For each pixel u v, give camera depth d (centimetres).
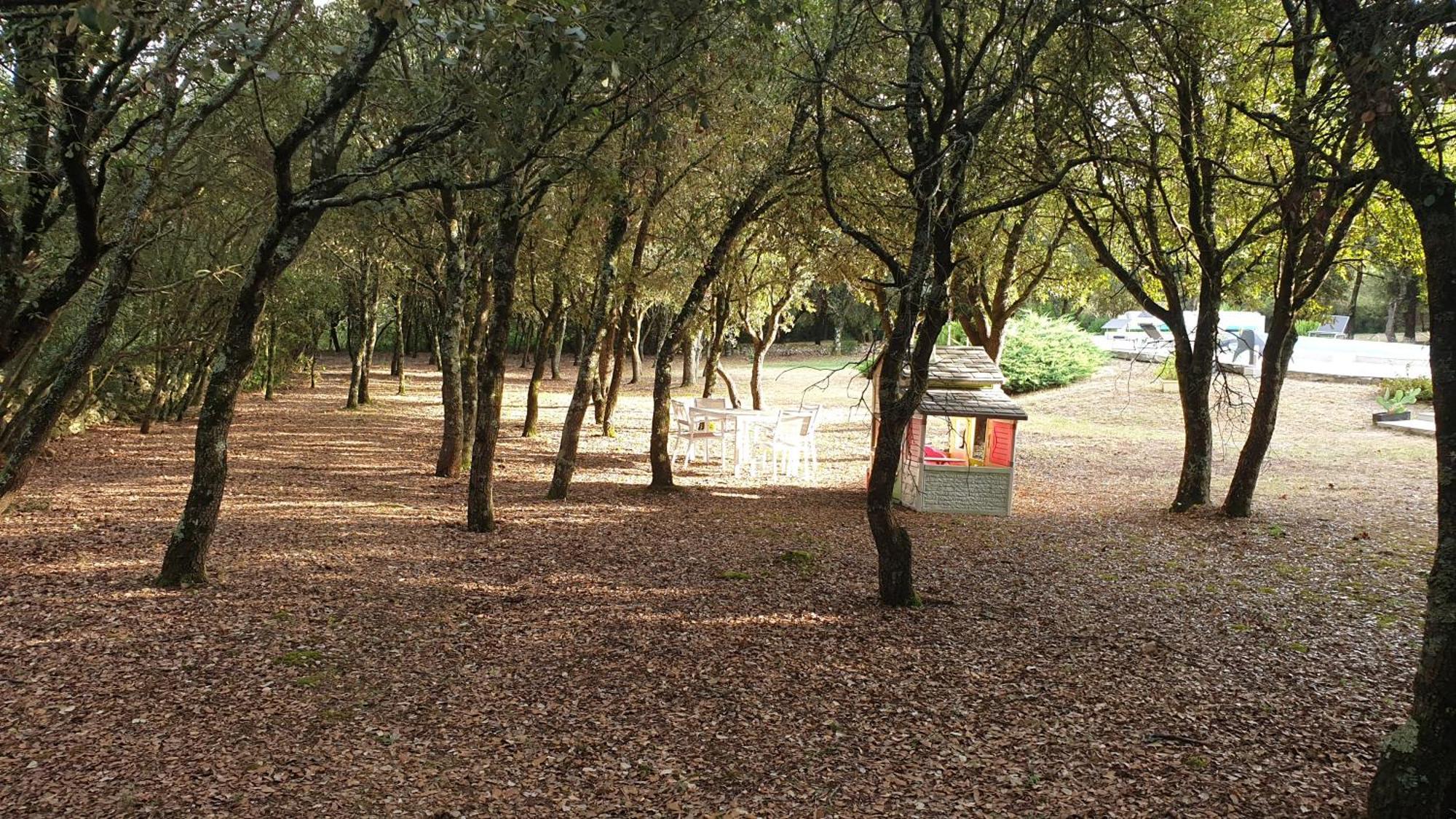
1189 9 876
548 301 2095
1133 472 1656
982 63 880
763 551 987
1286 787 450
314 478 1416
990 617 743
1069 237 1606
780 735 512
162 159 783
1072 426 2333
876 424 1451
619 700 559
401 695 553
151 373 2305
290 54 780
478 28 490
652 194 1305
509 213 1029
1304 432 2055
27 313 745
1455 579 359
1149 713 546
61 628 634
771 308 2181
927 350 744
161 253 1349
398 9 489
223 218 1403
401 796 430
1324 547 1009
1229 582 870
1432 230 368
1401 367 2805
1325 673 617
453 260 1466
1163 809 429
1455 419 360
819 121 764
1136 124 1055
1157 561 959
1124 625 729
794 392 3406
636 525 1123
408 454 1789
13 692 521
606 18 606
